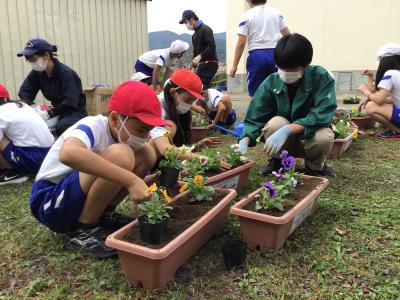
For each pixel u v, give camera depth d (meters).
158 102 2.30
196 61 7.39
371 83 6.69
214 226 2.62
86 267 2.37
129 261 2.08
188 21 7.46
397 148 5.20
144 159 2.60
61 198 2.35
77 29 8.16
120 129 2.29
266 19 5.20
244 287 2.14
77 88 5.07
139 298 2.06
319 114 3.39
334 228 2.77
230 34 12.27
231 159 3.50
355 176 3.96
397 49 5.98
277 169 3.98
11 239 2.75
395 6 11.02
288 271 2.26
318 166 3.82
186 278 2.24
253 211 2.44
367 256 2.42
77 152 2.11
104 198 2.37
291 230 2.57
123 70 9.38
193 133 5.75
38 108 5.33
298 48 3.07
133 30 9.55
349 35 11.55
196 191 2.67
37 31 7.39
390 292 2.04
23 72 7.19
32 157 4.07
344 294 2.05
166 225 2.14
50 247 2.61
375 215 2.98
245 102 10.66
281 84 3.51
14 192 3.80
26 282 2.26
